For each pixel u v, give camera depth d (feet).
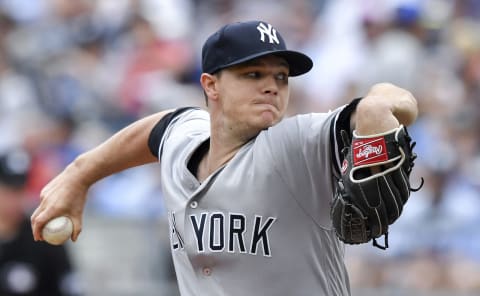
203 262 37.78
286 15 119.96
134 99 110.52
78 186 44.65
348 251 87.71
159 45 115.03
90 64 115.55
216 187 37.42
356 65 108.99
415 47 109.81
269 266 36.65
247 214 36.70
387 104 32.19
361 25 112.16
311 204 36.09
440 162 96.27
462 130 103.24
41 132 102.68
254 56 36.58
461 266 86.48
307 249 36.60
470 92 108.78
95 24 120.16
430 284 86.07
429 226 88.53
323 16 119.34
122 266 91.91
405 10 111.04
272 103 37.37
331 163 34.99
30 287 75.15
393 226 88.22
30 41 119.96
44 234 44.16
